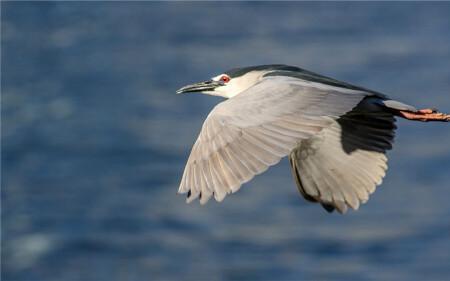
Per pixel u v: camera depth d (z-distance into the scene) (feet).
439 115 28.27
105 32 176.14
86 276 71.67
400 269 69.77
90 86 134.31
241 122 24.27
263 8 197.47
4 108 123.24
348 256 72.08
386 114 28.73
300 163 29.73
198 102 121.49
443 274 69.00
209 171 23.93
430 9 186.19
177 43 161.68
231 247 74.54
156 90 129.90
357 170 29.04
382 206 81.25
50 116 118.62
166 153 100.07
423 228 76.28
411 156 92.68
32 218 83.51
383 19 176.35
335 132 29.37
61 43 167.02
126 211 84.23
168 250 75.25
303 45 153.07
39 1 205.26
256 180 87.97
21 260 74.84
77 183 92.48
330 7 193.57
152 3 209.36
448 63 134.00
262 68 31.78
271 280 68.64
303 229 77.05
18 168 98.12
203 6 204.13
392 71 130.21
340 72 132.26
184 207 84.02
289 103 24.59
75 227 80.94
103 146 104.12
